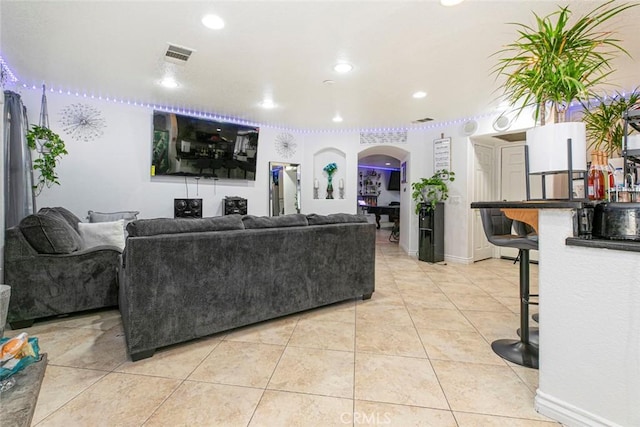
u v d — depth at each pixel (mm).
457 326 2494
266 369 1853
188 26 2414
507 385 1694
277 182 5754
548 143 1466
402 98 4020
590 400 1300
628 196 1475
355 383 1710
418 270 4512
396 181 11250
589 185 1699
